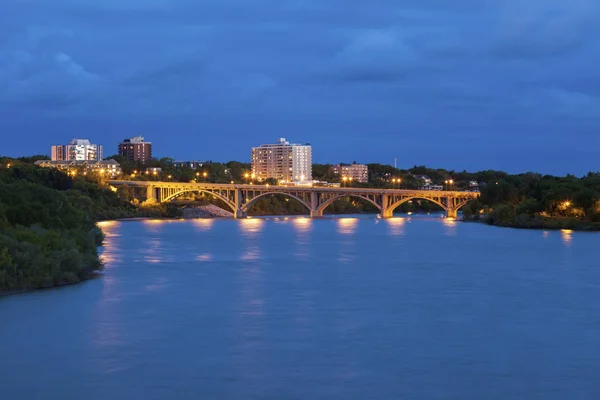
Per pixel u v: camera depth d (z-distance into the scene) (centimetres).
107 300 8244
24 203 11088
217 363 5859
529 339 6644
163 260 12369
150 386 5328
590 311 7862
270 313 7681
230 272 10838
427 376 5578
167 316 7469
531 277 10469
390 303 8294
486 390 5300
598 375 5628
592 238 17662
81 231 11488
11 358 5959
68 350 6175
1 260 8544
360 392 5238
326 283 9788
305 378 5512
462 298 8644
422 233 19862
